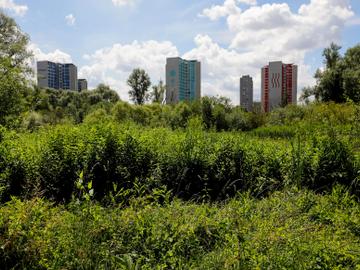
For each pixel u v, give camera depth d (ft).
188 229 10.71
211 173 18.49
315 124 25.61
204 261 9.18
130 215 11.16
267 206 13.84
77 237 9.46
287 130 45.34
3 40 83.20
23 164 16.66
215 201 16.56
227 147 19.65
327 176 17.95
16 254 9.17
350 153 18.53
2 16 84.23
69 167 16.99
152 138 20.44
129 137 18.74
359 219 12.34
